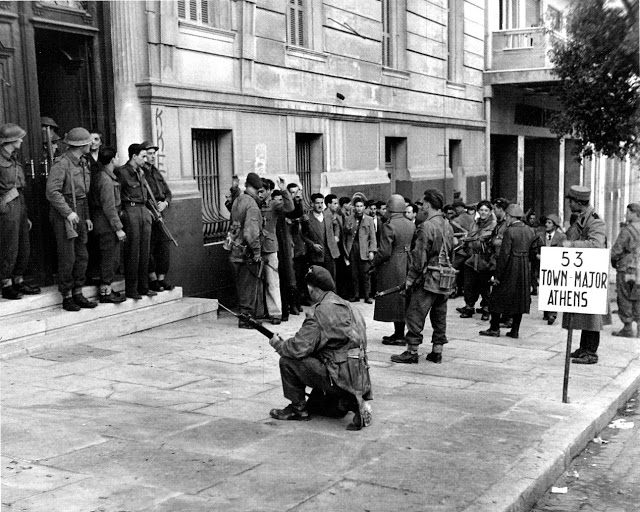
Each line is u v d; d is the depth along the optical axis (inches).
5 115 360.8
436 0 810.2
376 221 567.5
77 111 418.0
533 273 573.6
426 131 797.2
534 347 397.1
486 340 416.2
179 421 249.0
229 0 497.7
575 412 275.9
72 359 327.6
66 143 366.0
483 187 928.3
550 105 1096.8
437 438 239.8
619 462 246.4
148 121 432.8
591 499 215.2
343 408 247.4
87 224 368.2
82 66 415.8
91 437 229.8
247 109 512.4
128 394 279.7
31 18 373.7
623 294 424.5
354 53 657.6
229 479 199.9
